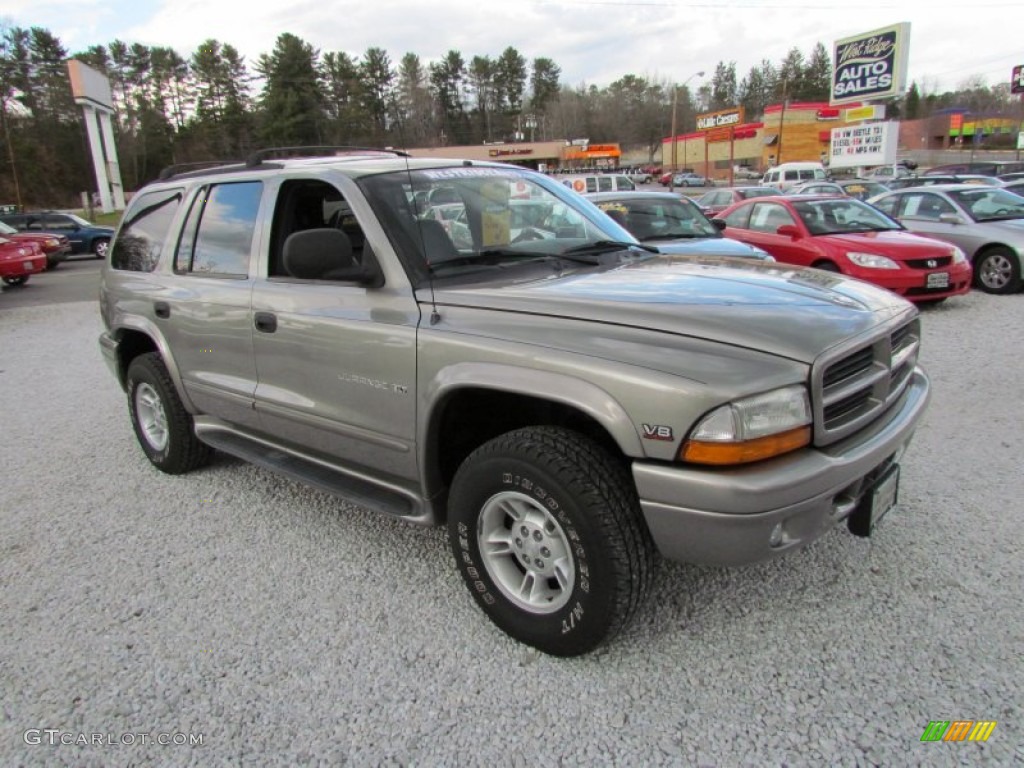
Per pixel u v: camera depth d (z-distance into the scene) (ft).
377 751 7.42
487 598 9.11
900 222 35.88
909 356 9.71
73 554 11.80
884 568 10.21
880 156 111.65
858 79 126.82
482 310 8.85
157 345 13.80
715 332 7.73
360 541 11.83
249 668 8.78
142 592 10.56
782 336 7.71
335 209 10.84
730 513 7.09
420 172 11.00
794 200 32.55
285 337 10.89
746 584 10.00
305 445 11.44
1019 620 8.93
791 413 7.31
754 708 7.75
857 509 8.64
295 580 10.71
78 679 8.71
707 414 7.06
